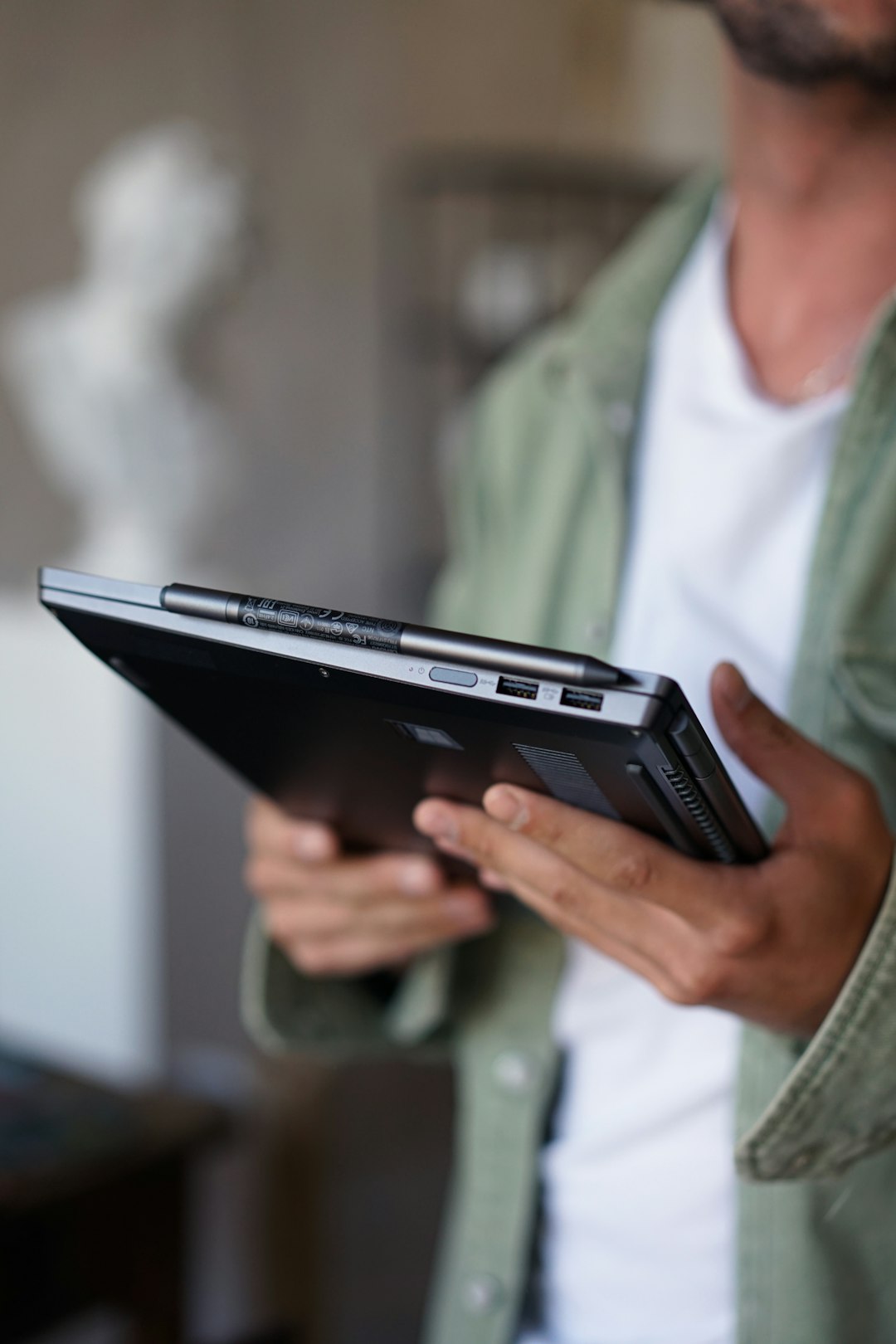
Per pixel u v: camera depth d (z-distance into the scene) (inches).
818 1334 29.4
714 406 35.1
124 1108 55.4
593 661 19.1
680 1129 32.5
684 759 20.2
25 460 118.7
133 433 89.0
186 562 93.7
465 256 129.4
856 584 29.9
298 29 120.0
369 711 22.5
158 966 88.5
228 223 88.3
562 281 130.8
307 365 120.6
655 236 39.5
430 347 127.8
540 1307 36.8
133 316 87.6
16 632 91.3
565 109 133.8
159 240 86.1
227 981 91.0
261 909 39.3
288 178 119.6
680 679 33.1
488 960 37.3
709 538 33.4
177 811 88.4
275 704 23.9
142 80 117.6
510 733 21.0
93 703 87.4
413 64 125.6
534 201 131.1
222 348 103.2
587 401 37.3
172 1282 53.7
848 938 24.6
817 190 32.4
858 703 29.3
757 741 24.7
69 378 89.0
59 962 91.0
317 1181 52.7
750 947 24.0
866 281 32.8
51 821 90.3
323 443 122.7
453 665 20.1
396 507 127.7
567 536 37.6
